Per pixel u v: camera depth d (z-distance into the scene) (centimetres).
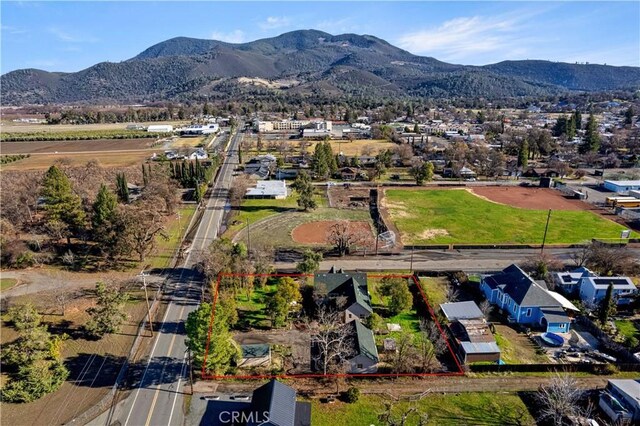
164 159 17462
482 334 5947
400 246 9475
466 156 17862
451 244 9512
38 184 11975
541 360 5666
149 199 10562
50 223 8762
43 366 5053
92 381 5206
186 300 7138
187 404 4816
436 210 12106
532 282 6744
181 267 8412
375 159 17925
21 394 4825
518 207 12425
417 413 4700
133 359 5622
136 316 6650
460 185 15125
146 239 8688
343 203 12800
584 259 8206
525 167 17412
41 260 8350
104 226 8312
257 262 7731
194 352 5228
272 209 12156
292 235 10100
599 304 6681
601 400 4791
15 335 6097
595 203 12788
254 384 5181
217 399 4900
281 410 4200
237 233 10219
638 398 4531
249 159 19138
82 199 10600
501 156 17900
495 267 8450
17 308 5600
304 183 13462
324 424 4534
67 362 5541
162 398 4912
